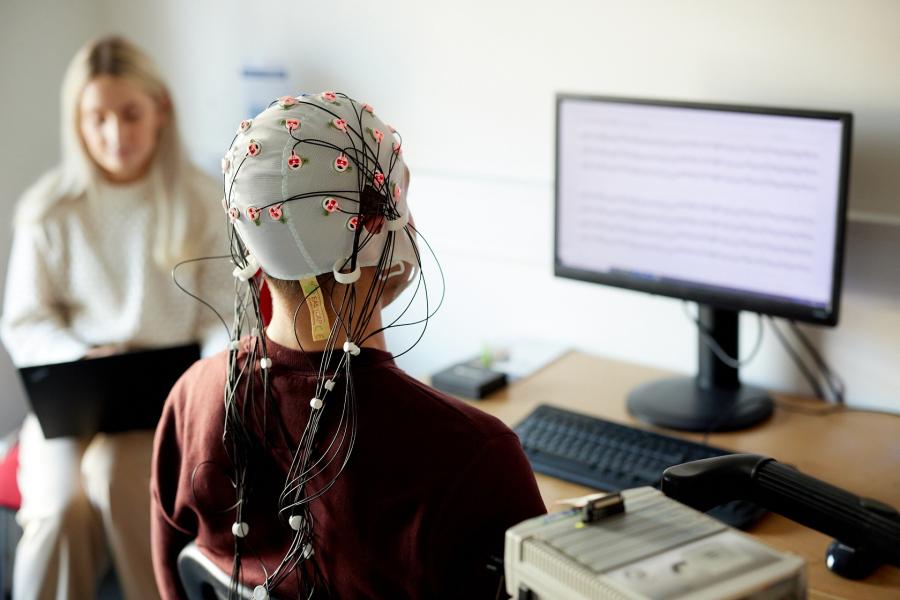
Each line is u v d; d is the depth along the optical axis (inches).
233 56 102.6
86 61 85.4
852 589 46.7
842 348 69.2
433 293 91.9
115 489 79.6
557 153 71.0
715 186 64.1
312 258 37.9
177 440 45.0
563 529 31.3
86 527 80.6
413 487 37.5
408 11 86.2
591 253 71.8
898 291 65.7
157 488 46.6
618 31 74.5
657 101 64.6
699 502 36.6
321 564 40.2
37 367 76.0
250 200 37.9
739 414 65.9
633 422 66.8
